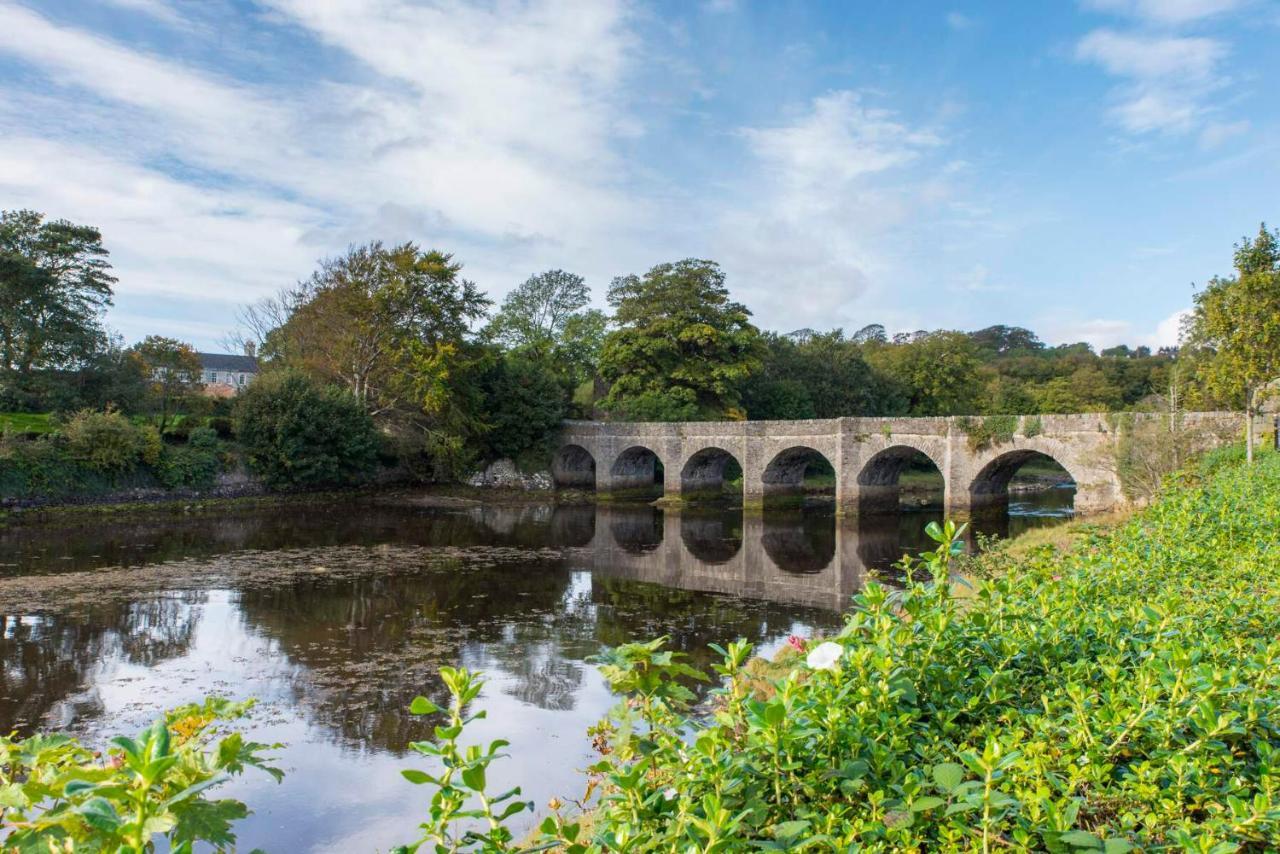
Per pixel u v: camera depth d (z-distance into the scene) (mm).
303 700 14234
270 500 44656
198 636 18234
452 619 20234
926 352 72875
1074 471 34531
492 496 52062
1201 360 33219
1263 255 24672
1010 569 7375
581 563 28984
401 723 13203
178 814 3008
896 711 4395
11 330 42375
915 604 5227
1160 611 5617
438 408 48469
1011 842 3379
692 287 57250
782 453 45531
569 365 67875
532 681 15398
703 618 20797
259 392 45531
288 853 9156
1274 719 4449
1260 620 6555
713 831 3020
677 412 53781
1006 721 4691
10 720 13148
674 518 44062
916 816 3617
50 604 20984
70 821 2957
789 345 69812
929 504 48156
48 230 44219
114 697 14266
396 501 49219
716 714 4488
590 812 6957
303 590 23297
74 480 38062
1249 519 11188
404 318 50406
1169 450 29359
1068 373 87000
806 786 3713
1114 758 4312
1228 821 3402
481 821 9555
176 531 34562
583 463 57750
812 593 24219
